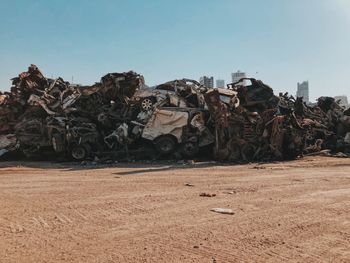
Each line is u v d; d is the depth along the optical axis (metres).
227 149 19.94
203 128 20.61
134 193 10.62
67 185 11.90
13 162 19.17
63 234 6.85
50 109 20.39
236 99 20.98
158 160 20.06
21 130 20.11
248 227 7.43
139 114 20.48
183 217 8.10
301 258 5.86
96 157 19.62
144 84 21.97
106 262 5.57
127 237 6.73
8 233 6.88
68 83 23.52
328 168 17.11
